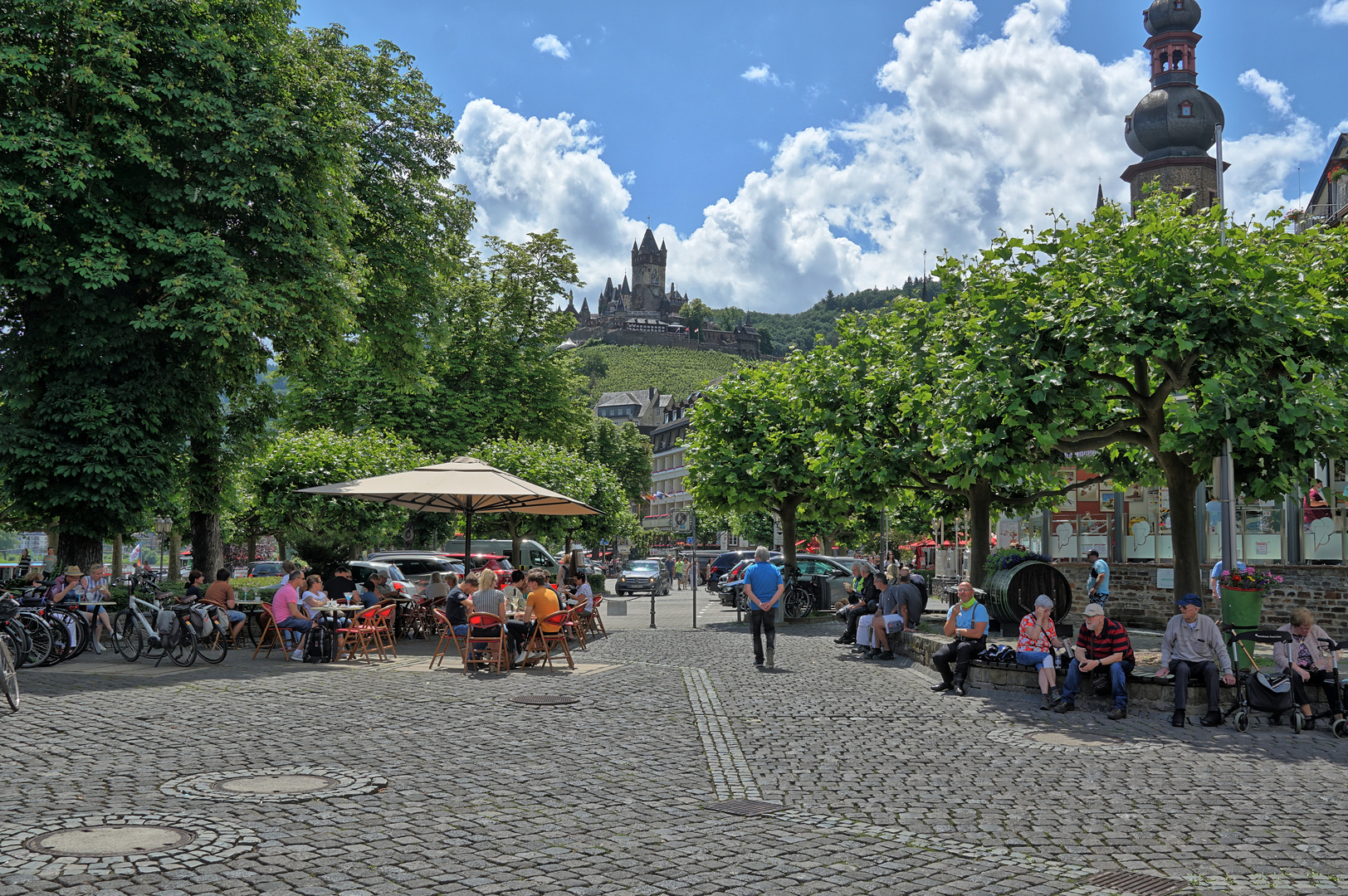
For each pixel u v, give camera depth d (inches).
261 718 429.4
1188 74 2842.0
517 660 642.8
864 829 274.5
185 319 759.1
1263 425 545.3
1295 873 240.2
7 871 216.4
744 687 561.9
